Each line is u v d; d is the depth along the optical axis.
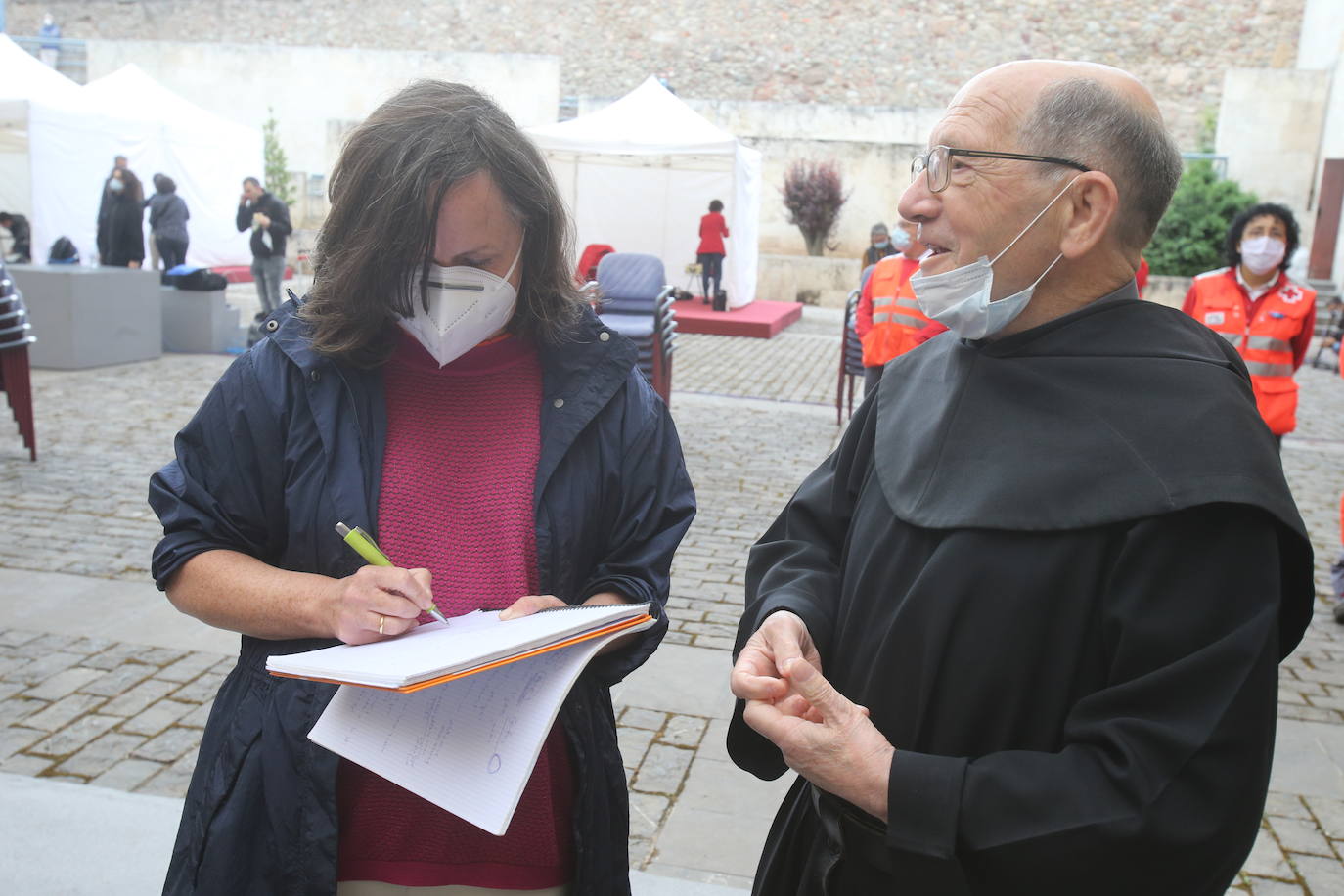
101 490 6.15
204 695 3.74
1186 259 17.50
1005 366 1.39
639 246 17.03
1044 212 1.33
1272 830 3.11
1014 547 1.27
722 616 4.73
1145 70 23.55
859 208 19.34
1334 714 3.89
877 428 1.56
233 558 1.47
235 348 11.79
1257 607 1.16
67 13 27.70
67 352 9.88
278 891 1.42
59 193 14.49
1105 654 1.24
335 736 1.33
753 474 7.22
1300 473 7.90
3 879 2.65
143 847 2.82
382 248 1.40
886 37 24.53
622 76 25.77
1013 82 1.35
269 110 22.50
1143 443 1.23
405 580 1.33
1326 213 18.69
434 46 26.42
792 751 1.27
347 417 1.50
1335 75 19.20
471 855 1.48
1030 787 1.18
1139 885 1.17
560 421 1.55
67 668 3.90
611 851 1.60
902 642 1.34
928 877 1.21
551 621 1.29
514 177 1.43
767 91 25.22
